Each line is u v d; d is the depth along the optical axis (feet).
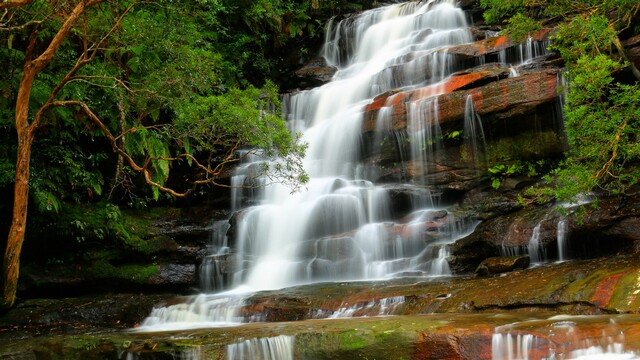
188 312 34.88
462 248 37.19
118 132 44.91
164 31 39.70
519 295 27.25
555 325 22.09
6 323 34.17
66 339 28.96
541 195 38.09
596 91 30.25
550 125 40.86
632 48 38.83
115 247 43.83
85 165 46.26
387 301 30.42
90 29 39.73
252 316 32.81
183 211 49.90
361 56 68.33
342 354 23.88
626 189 34.71
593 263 29.86
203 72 37.96
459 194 43.01
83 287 42.29
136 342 27.02
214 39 61.52
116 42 40.75
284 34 71.36
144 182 48.57
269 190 48.75
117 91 40.11
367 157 48.32
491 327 22.54
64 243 42.34
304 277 41.14
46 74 40.81
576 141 32.68
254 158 52.44
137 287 43.50
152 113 43.09
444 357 22.45
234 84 62.34
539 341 21.18
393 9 70.08
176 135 43.65
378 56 65.41
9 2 31.53
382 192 42.75
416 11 67.87
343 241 40.73
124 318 35.58
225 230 47.60
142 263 44.50
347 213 43.24
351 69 64.95
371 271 39.50
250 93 37.04
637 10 38.65
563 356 20.76
